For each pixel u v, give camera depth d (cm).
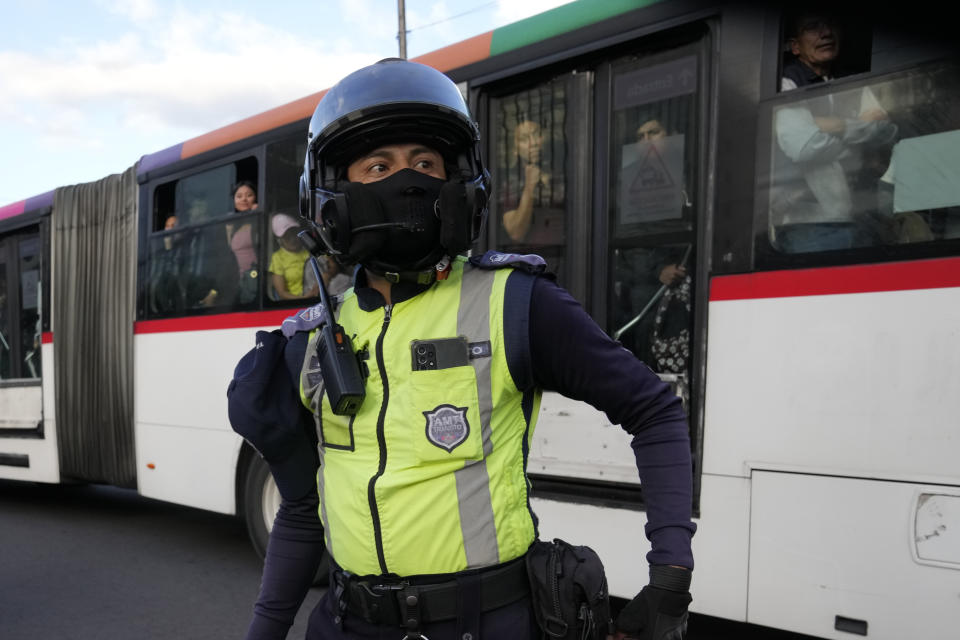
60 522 534
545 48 289
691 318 255
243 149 397
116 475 465
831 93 226
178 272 430
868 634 209
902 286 208
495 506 97
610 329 274
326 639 108
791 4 236
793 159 232
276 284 376
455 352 98
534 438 281
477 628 96
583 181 282
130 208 466
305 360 112
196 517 549
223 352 400
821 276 223
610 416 103
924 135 211
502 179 305
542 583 98
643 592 93
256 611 121
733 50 246
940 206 206
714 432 240
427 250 105
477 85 308
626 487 259
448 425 97
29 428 530
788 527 224
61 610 340
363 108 104
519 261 103
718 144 248
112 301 471
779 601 225
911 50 214
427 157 110
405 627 97
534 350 100
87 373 484
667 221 261
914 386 205
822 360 221
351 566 103
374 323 106
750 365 234
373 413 101
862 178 220
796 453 223
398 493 97
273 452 116
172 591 366
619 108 275
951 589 196
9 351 560
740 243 241
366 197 101
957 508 196
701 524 241
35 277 541
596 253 279
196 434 412
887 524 207
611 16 273
